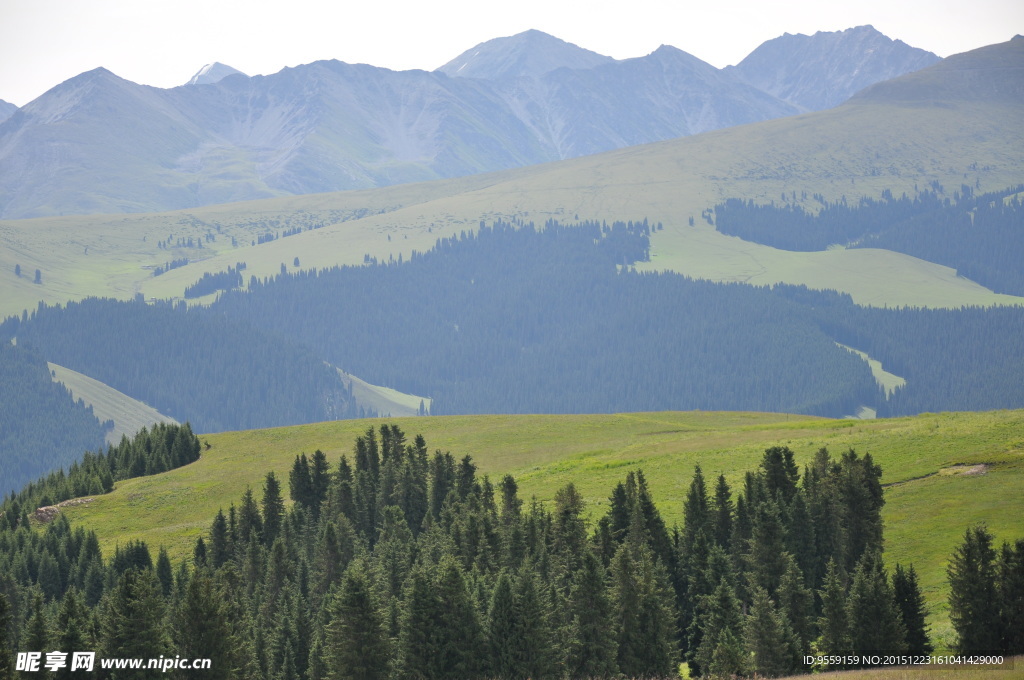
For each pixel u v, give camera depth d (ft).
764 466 362.53
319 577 372.99
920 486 355.56
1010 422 412.77
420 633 270.46
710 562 295.28
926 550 306.35
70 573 449.89
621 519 351.25
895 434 431.84
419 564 331.98
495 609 269.44
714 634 256.73
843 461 330.54
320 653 302.66
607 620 261.85
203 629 279.28
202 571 291.17
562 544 329.72
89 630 290.97
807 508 319.27
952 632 240.53
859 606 237.25
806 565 307.17
